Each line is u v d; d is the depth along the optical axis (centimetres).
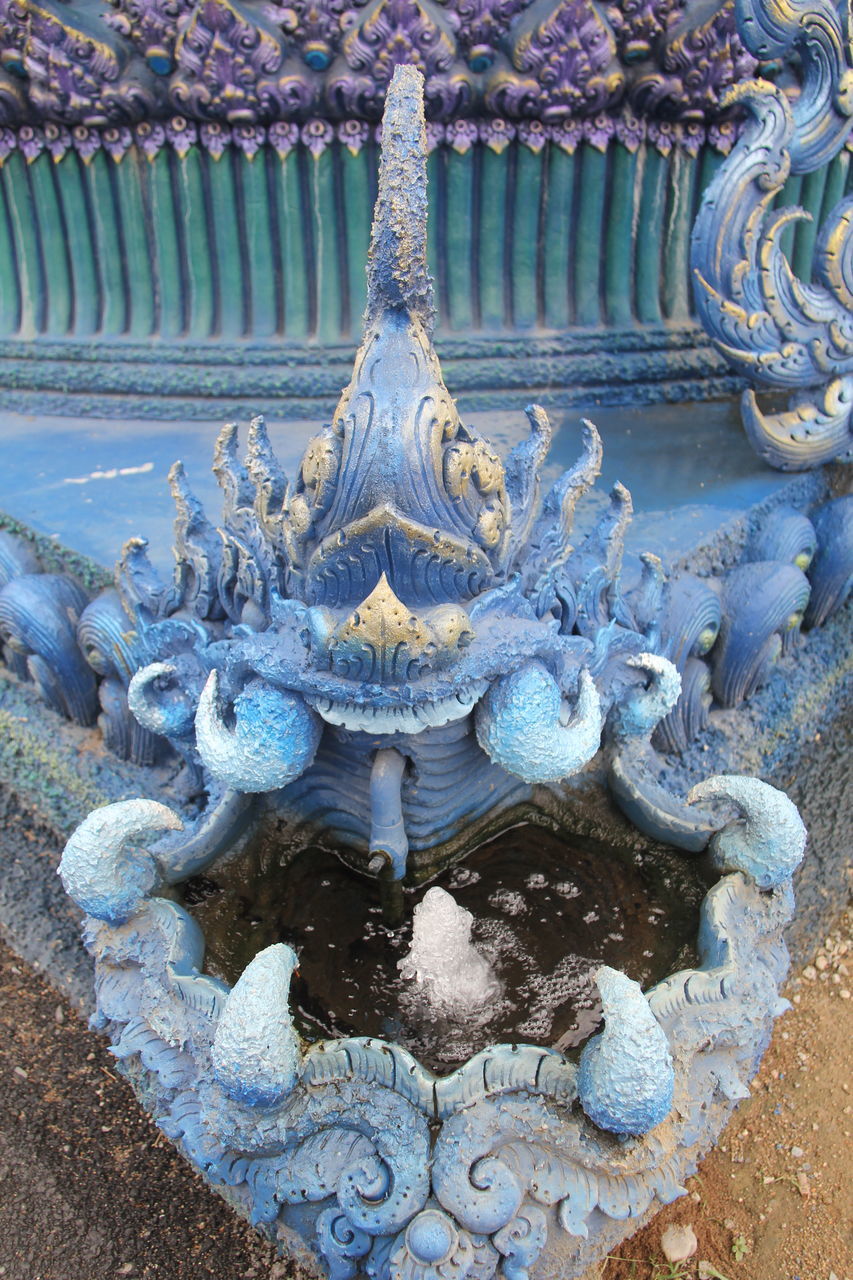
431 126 334
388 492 173
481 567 188
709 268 292
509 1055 175
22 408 395
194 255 361
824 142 291
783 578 283
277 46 315
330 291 360
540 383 373
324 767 223
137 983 198
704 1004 187
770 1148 275
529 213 353
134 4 313
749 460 340
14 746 303
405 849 211
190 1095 185
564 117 334
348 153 338
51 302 381
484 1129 169
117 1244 247
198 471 340
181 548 235
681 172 358
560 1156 171
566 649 206
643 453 345
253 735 193
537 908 232
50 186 361
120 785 285
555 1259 171
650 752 247
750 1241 254
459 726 210
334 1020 212
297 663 189
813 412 318
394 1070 173
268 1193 173
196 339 370
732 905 203
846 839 346
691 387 388
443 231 355
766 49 276
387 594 169
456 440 182
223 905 224
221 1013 172
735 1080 186
